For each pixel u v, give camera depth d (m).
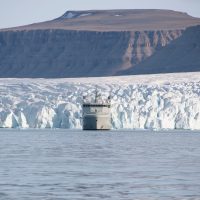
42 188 141.00
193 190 139.38
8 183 147.00
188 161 193.50
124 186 144.12
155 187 142.88
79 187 142.75
